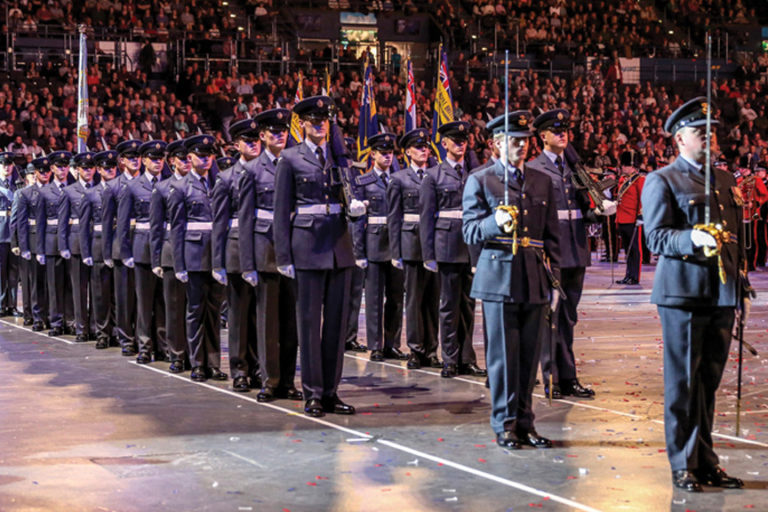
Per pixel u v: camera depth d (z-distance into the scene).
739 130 30.14
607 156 26.12
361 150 13.25
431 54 31.08
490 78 29.95
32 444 6.50
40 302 12.98
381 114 25.86
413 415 7.32
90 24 28.12
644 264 21.70
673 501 5.14
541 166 8.02
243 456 6.15
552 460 5.97
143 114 24.50
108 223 10.67
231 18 30.19
